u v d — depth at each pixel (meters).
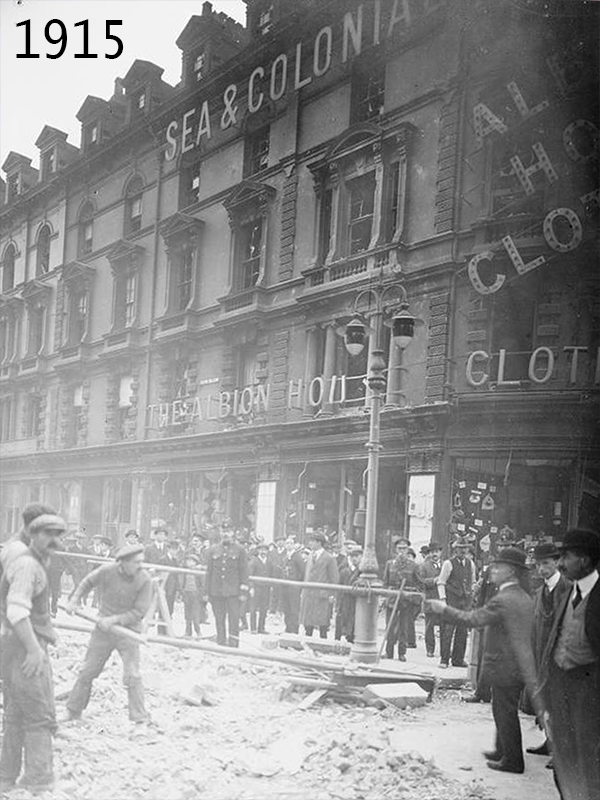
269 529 16.12
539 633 5.73
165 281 20.09
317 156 16.55
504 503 11.84
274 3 15.07
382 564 13.90
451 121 13.59
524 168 12.26
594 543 4.73
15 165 26.08
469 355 12.67
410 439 13.50
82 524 19.98
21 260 25.41
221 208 18.72
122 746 5.57
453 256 13.36
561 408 11.45
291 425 15.87
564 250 11.65
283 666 8.34
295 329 16.80
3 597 4.69
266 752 5.74
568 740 4.68
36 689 4.53
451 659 9.59
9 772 4.59
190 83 18.09
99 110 23.09
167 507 19.02
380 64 14.98
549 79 10.98
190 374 19.14
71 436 22.62
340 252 15.95
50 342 23.77
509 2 11.18
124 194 21.66
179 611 14.32
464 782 5.25
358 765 5.48
